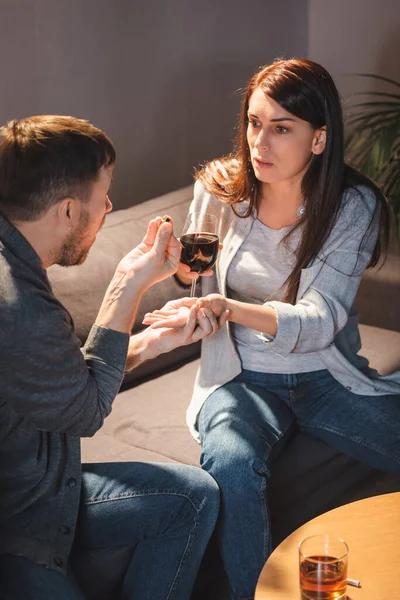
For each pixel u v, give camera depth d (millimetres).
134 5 3625
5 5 3168
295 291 2430
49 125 1832
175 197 3164
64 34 3396
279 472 2418
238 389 2465
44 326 1783
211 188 2539
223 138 4215
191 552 2121
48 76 3385
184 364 2969
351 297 2404
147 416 2607
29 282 1815
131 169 3814
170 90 3889
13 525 1957
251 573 2221
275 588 1757
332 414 2473
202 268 2168
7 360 1783
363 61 4195
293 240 2428
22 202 1814
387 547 1853
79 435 1933
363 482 2957
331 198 2373
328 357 2459
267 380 2500
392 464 2443
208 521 2135
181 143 4016
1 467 1940
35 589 1874
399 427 2439
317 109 2289
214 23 3979
